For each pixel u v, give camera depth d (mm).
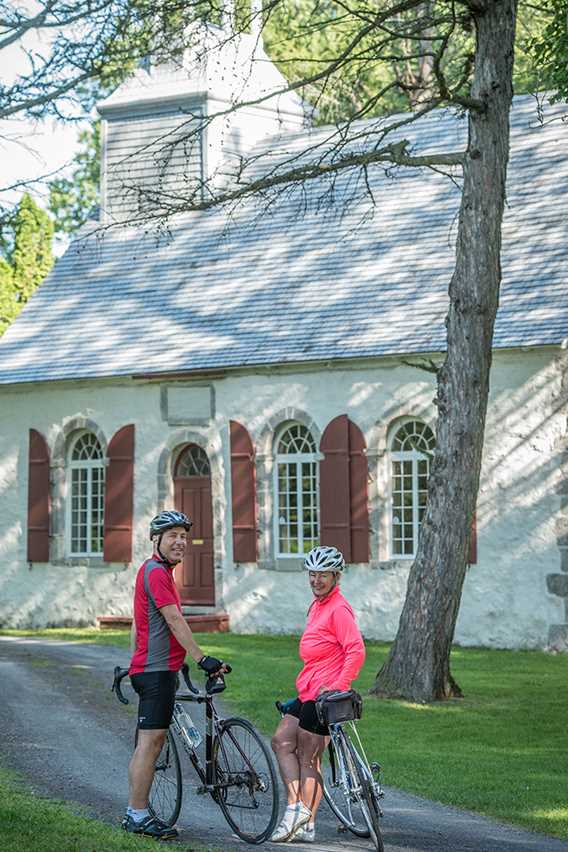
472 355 23062
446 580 23156
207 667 12422
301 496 34375
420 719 21109
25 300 52969
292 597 34094
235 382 35031
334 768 12984
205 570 35938
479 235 22953
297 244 37000
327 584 12594
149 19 22844
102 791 15211
